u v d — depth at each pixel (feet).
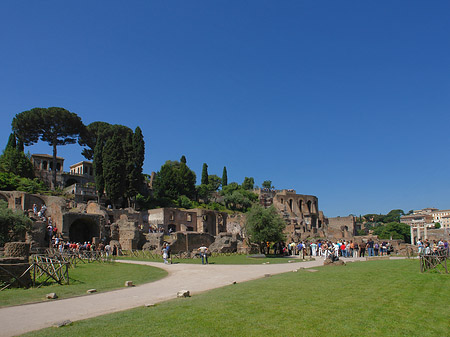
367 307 46.14
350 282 66.90
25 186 272.72
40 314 46.88
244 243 213.66
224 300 50.98
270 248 194.90
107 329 37.70
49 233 170.91
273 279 74.79
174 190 403.75
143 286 72.23
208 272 96.17
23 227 140.05
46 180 334.03
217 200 496.23
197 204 428.15
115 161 300.81
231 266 112.78
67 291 66.64
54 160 337.11
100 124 392.68
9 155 296.51
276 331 36.58
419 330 36.94
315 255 175.11
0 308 51.03
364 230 613.52
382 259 128.88
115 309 49.34
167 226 286.46
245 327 37.88
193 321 40.14
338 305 47.24
